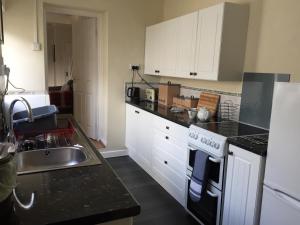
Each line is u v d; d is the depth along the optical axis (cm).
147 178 336
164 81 418
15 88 330
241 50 262
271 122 162
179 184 273
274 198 164
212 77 262
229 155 202
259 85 249
